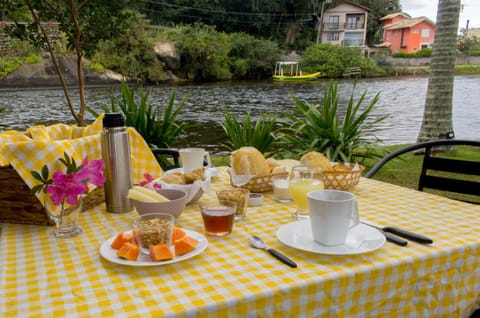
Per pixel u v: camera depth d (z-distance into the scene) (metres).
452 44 4.29
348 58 27.83
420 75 28.97
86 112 9.66
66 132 1.25
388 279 0.71
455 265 0.78
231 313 0.59
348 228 0.77
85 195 1.03
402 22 37.50
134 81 20.59
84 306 0.58
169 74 22.58
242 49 26.38
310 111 3.44
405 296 0.74
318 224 0.77
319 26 34.47
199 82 23.52
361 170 1.25
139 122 3.19
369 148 3.43
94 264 0.73
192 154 1.36
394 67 29.45
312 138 3.37
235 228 0.92
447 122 4.44
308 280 0.65
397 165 3.87
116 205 1.03
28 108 10.80
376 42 39.91
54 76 17.81
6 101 12.46
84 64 18.59
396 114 9.71
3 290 0.63
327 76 27.86
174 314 0.56
